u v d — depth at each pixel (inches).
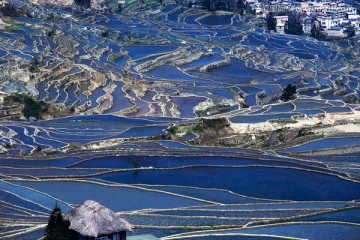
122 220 3759.8
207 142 7244.1
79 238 3730.3
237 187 5502.0
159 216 4731.8
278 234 4379.9
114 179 5718.5
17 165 6112.2
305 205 5024.6
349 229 4475.9
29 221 4680.1
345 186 5546.3
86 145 6909.5
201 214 4800.7
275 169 5979.3
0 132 7313.0
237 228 4490.7
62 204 5059.1
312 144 6998.0
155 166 6058.1
